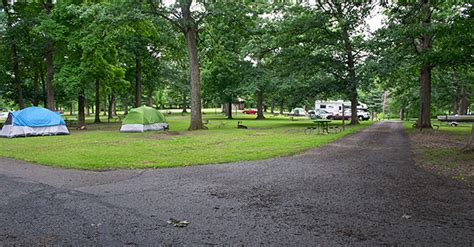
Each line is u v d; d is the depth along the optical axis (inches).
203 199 235.9
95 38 912.9
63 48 1088.8
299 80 1197.1
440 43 759.1
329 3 1068.5
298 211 207.0
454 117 1364.4
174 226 181.8
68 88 990.4
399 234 169.0
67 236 168.7
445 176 305.7
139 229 177.6
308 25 1080.8
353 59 1120.2
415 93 1488.7
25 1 1069.1
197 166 370.9
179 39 1179.9
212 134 790.5
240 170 345.7
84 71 1002.1
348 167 358.0
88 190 262.8
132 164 379.9
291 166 366.9
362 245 155.9
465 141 597.6
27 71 1339.8
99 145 573.9
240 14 914.1
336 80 1171.9
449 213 201.5
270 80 1273.4
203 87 1745.8
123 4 831.7
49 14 1012.5
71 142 629.9
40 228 179.9
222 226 181.6
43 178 309.4
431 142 588.1
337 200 230.8
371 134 773.9
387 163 381.1
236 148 522.6
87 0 968.9
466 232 171.2
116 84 1257.4
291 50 1175.0
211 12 899.4
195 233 171.8
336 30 1094.4
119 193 253.1
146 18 871.7
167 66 1889.8
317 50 1164.5
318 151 486.0
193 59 935.0
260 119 1729.8
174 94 3166.8
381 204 220.4
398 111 2482.8
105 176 318.0
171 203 225.9
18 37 1086.4
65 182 292.0
